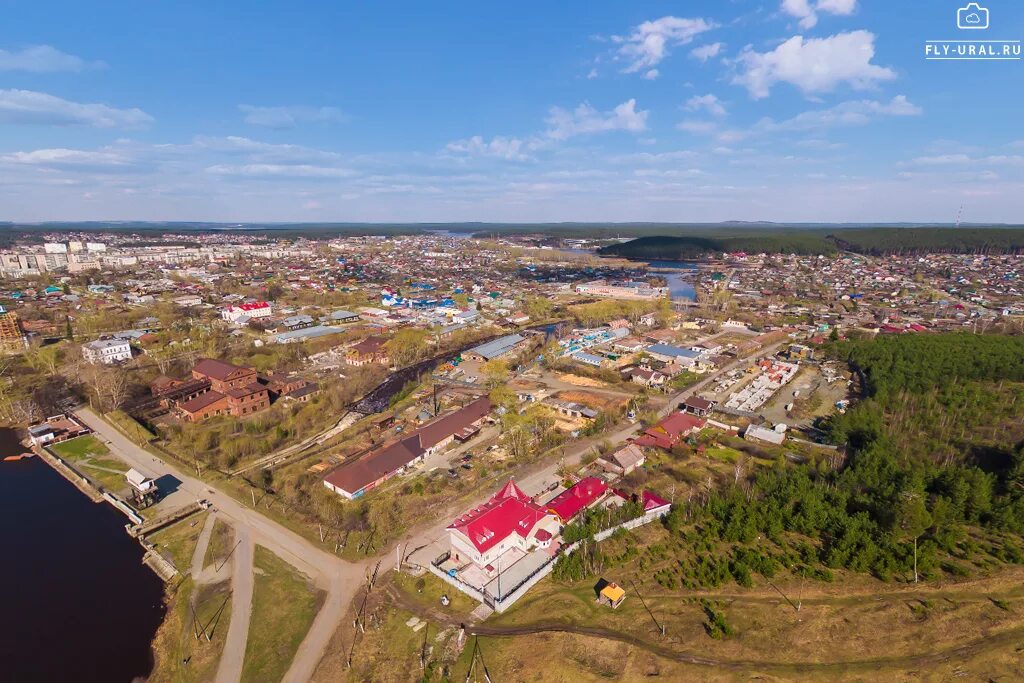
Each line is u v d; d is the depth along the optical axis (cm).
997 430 14700
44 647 8469
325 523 11325
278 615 8806
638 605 8788
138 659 8256
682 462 14012
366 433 16212
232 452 14675
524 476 13275
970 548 9812
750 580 9144
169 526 11425
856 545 9800
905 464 12631
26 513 12112
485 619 8600
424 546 10500
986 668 7456
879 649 7831
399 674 7650
